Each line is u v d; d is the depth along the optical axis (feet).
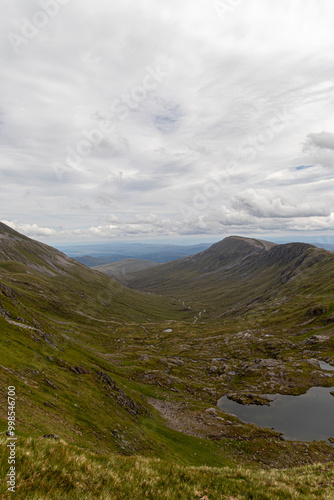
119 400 193.16
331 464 66.64
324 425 245.04
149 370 363.97
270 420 256.93
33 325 237.66
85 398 154.71
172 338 617.62
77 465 37.09
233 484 48.44
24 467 30.66
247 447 193.98
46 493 28.76
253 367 403.95
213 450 182.80
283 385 335.67
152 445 148.15
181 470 49.73
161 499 37.63
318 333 495.00
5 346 153.99
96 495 32.99
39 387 127.95
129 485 38.17
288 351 454.40
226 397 318.65
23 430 72.74
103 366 277.64
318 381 340.59
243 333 586.86
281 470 66.49
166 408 257.34
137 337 592.60
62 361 192.03
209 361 462.19
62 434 90.89
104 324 637.30
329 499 44.83
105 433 124.57
